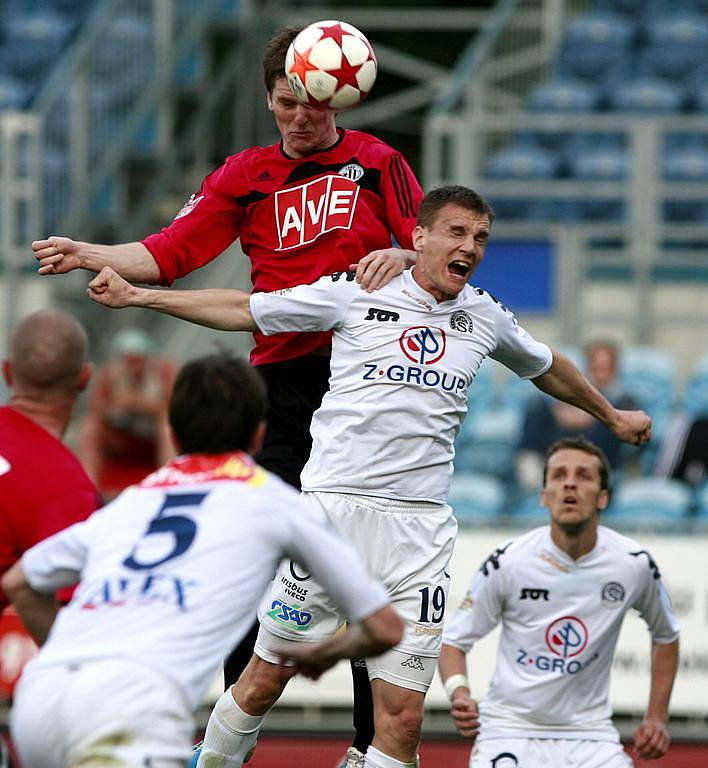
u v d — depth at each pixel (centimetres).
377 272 1930
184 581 1448
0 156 4791
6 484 1669
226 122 5612
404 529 1930
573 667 2447
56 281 4800
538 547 2470
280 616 1994
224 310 1933
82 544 1518
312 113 1981
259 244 2056
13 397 1766
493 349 2003
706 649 3341
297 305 1930
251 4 5816
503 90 5400
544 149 5028
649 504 3844
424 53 6938
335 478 1933
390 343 1919
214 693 3366
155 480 1544
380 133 6625
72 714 1390
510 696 2467
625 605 2462
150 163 5356
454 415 1956
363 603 1487
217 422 1527
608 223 4919
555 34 5725
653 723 2473
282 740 3359
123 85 5284
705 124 4653
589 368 3934
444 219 1888
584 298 4600
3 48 6062
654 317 4578
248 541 1476
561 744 2447
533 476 3925
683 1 5947
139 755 1378
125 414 3850
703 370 4312
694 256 4575
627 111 5384
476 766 2450
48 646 1450
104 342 4859
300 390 2111
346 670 3394
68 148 5044
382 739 1945
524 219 4944
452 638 2467
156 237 2038
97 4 6241
